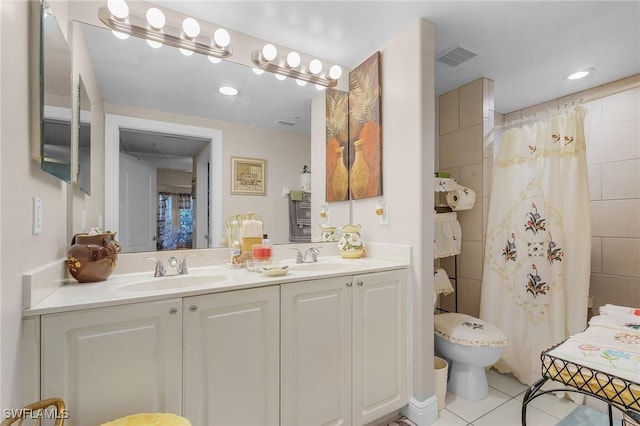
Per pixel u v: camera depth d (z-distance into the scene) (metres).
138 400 1.01
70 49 1.31
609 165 2.45
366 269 1.58
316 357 1.40
